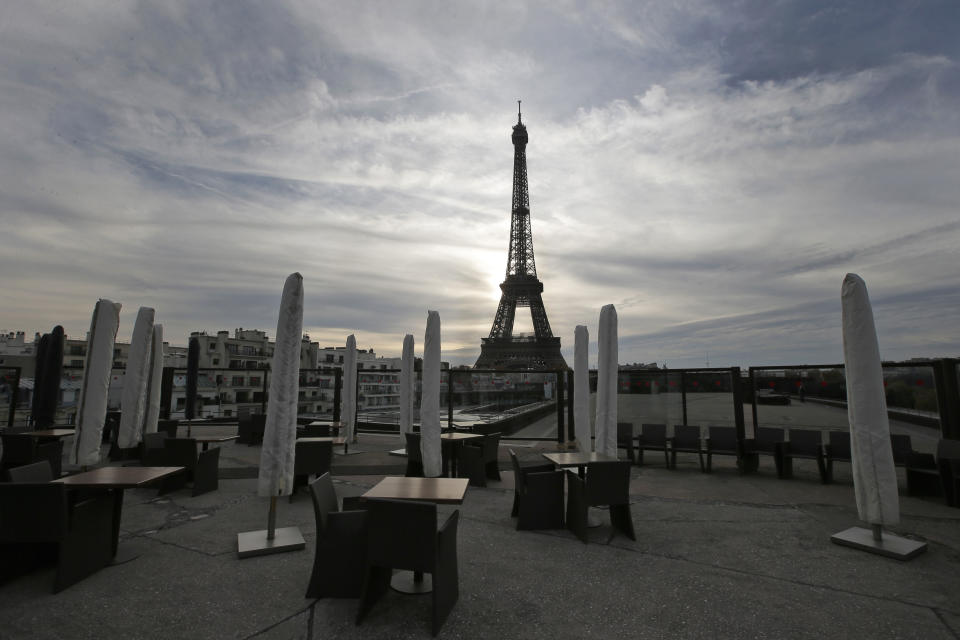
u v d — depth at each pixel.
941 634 3.43
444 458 8.88
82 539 4.21
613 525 5.88
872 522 4.98
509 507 6.86
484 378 14.02
